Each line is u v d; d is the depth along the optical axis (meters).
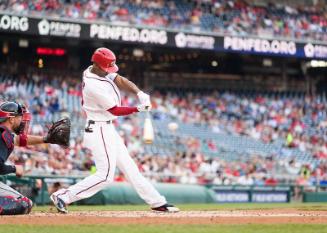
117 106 21.53
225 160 79.12
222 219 19.58
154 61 99.62
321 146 90.31
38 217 19.81
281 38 90.19
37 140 21.67
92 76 21.61
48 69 86.88
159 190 53.03
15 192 21.81
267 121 91.62
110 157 21.89
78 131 72.38
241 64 104.62
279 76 106.06
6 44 90.81
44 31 74.75
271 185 66.44
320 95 102.19
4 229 16.16
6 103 21.28
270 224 18.12
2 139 20.59
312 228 17.17
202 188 57.94
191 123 85.88
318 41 93.00
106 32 78.50
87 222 18.22
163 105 87.88
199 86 97.25
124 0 83.56
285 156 85.19
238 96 95.81
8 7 74.25
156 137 79.38
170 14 86.00
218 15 90.56
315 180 81.88
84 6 78.94
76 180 49.69
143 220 18.86
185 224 17.72
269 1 97.88
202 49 85.81
